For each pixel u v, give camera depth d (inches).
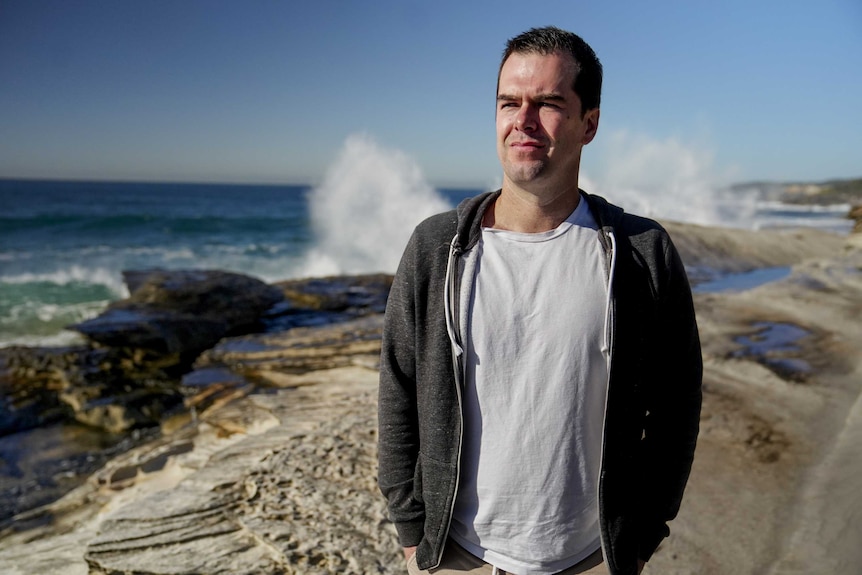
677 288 54.0
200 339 386.9
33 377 327.9
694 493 133.8
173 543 116.4
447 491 54.4
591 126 55.9
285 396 225.6
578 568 54.9
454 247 54.5
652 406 57.0
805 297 331.9
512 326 52.1
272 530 117.3
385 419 59.7
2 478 235.0
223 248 1085.1
